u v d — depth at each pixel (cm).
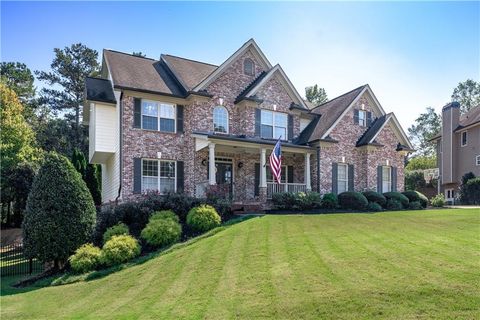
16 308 839
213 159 1730
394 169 2411
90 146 2184
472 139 3209
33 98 4256
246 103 2028
